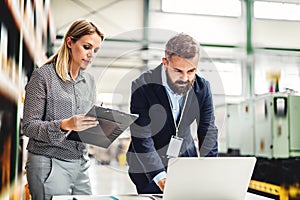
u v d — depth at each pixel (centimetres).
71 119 169
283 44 585
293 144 381
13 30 216
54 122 176
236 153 432
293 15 591
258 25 580
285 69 580
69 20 509
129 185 254
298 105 387
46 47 427
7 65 199
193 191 135
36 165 194
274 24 584
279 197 357
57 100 192
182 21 555
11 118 214
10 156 212
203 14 564
